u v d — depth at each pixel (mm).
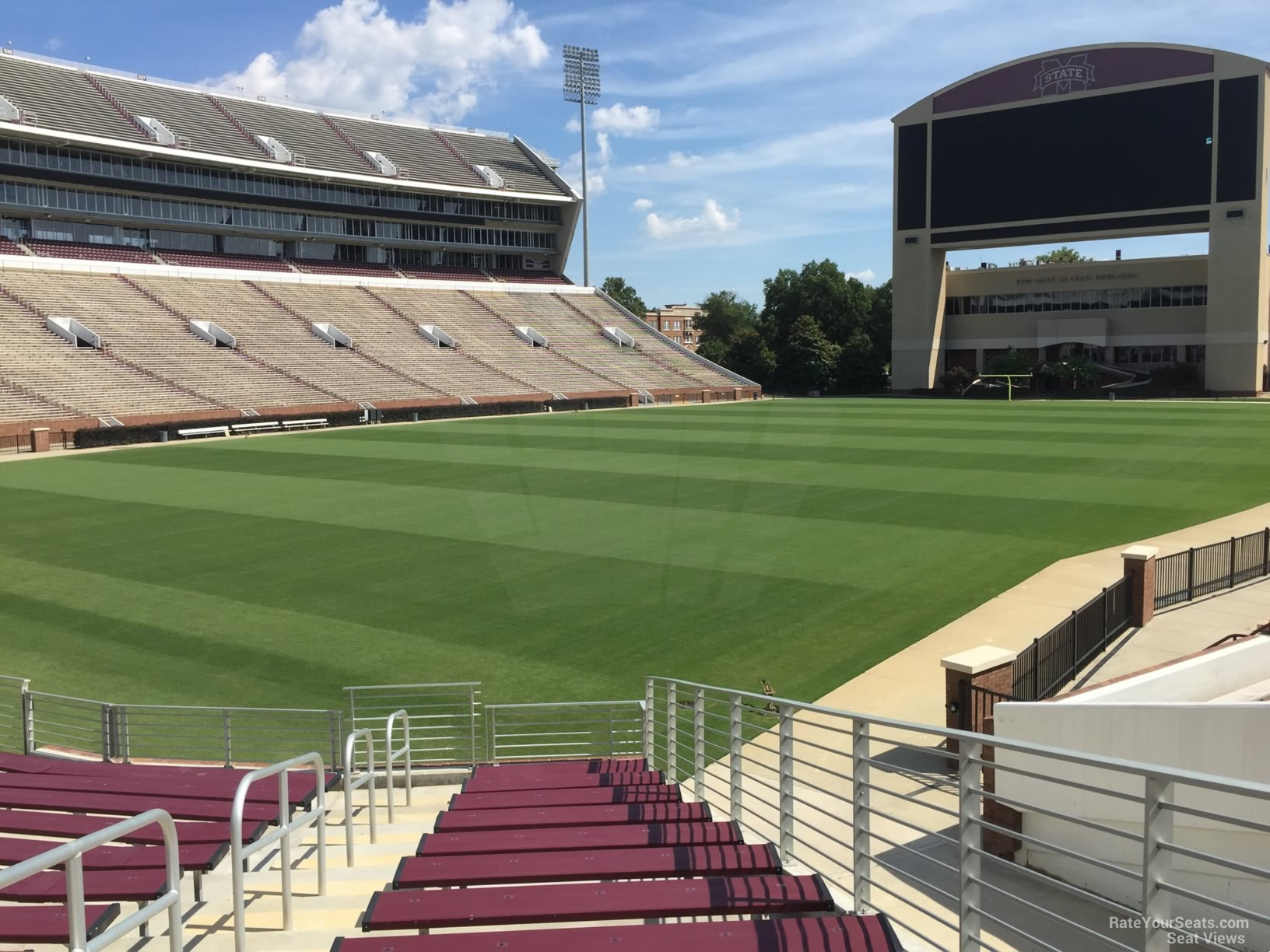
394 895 5062
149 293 61969
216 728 12164
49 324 54406
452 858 5824
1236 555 18312
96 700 12953
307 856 7473
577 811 7398
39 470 36500
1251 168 67688
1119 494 28203
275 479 33062
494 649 14859
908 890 7070
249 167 71812
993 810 7863
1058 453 37812
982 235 78375
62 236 67812
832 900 5004
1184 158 69625
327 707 12859
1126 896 6898
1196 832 6598
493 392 63062
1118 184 72125
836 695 12688
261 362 59688
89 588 18688
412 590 18172
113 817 7176
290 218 77562
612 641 15039
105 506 27969
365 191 80312
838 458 36531
